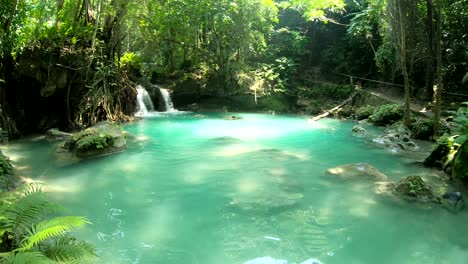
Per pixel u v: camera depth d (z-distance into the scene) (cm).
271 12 1853
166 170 755
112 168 766
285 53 2109
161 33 1783
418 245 441
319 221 505
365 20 1681
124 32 1558
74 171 740
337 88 1812
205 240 446
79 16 1355
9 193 455
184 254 411
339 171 717
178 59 2108
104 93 1305
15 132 1039
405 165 802
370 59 1891
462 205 561
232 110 1816
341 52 2047
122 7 1362
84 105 1234
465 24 1413
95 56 1261
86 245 371
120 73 1451
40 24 1228
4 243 347
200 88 1836
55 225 344
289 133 1212
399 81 1698
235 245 434
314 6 1886
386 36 1525
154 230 473
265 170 756
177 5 1662
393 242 447
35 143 989
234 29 1750
